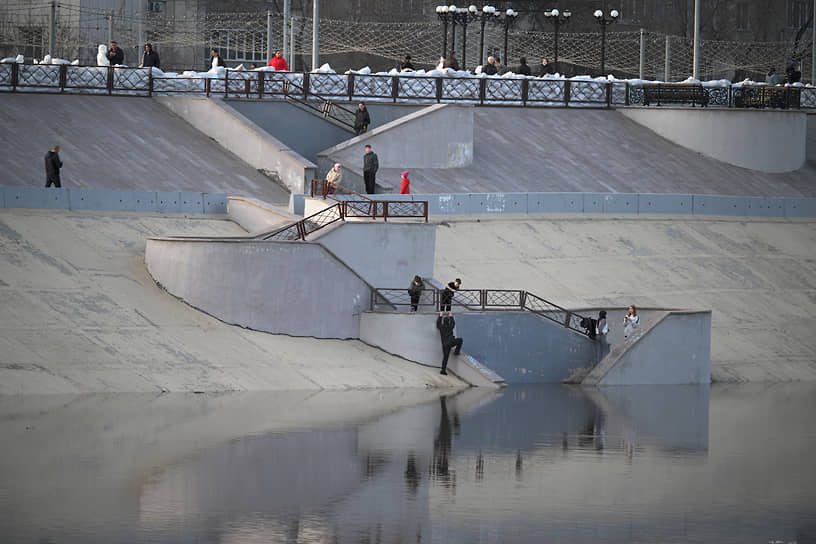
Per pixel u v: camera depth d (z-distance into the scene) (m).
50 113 102.00
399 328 75.69
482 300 77.81
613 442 55.62
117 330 70.81
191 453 50.19
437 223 86.06
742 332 90.31
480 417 61.56
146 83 109.69
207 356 70.75
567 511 42.31
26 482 44.69
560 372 78.12
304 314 75.19
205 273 74.19
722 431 59.41
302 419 59.19
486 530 39.59
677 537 39.16
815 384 82.88
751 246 102.69
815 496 45.12
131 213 85.06
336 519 40.53
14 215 79.94
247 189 97.88
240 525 39.47
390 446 53.06
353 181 101.25
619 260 95.62
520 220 97.69
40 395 64.50
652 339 79.19
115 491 43.62
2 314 69.69
